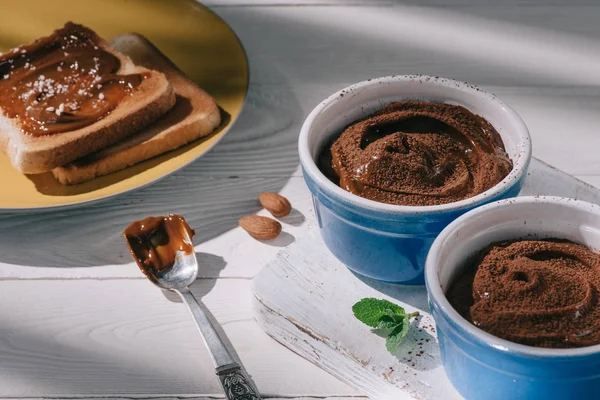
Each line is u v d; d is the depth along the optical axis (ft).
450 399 1.78
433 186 1.87
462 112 1.98
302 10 2.73
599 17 2.67
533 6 2.72
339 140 1.96
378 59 2.56
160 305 2.01
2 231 2.15
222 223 2.16
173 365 1.92
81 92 2.31
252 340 1.95
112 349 1.94
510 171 1.90
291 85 2.49
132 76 2.34
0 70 2.38
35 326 1.98
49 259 2.10
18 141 2.18
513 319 1.67
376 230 1.84
